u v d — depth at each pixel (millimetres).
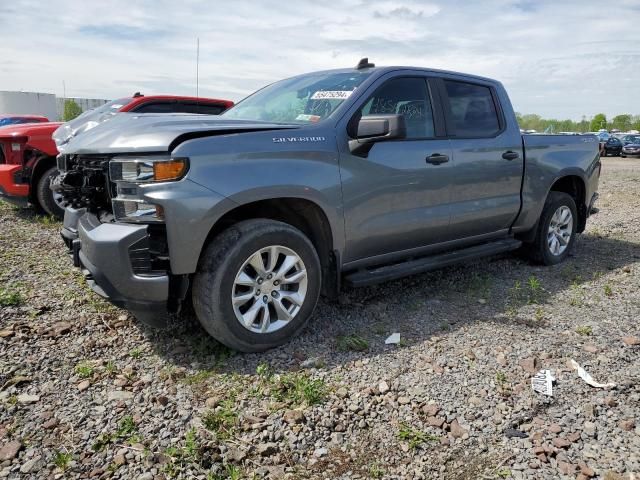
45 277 4707
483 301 4434
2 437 2471
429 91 4383
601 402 2893
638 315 4168
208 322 3164
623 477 2275
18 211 7875
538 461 2402
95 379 3012
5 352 3268
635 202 10531
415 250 4352
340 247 3721
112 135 3303
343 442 2535
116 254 2963
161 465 2326
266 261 3361
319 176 3480
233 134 3203
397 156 3959
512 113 5125
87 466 2309
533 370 3221
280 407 2771
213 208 3020
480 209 4703
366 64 4277
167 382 3000
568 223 5781
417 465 2391
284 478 2279
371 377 3111
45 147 6984
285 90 4445
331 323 3900
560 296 4613
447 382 3074
